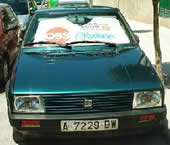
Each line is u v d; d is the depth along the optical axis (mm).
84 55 4242
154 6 5750
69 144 4020
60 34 4688
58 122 3441
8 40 6926
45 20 4914
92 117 3432
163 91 3641
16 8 10758
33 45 4543
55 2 13453
